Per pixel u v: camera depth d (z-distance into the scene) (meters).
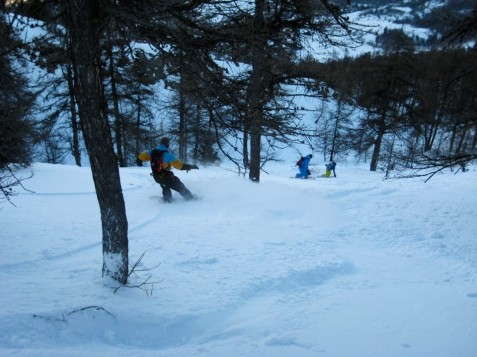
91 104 3.93
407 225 8.09
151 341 3.59
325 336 3.59
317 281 5.20
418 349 3.39
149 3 4.02
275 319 3.94
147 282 4.72
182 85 4.63
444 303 4.41
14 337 3.13
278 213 9.08
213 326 3.85
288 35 8.80
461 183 12.04
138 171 14.70
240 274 5.10
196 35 4.46
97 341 3.43
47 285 4.38
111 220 4.34
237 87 4.76
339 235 7.59
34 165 13.34
